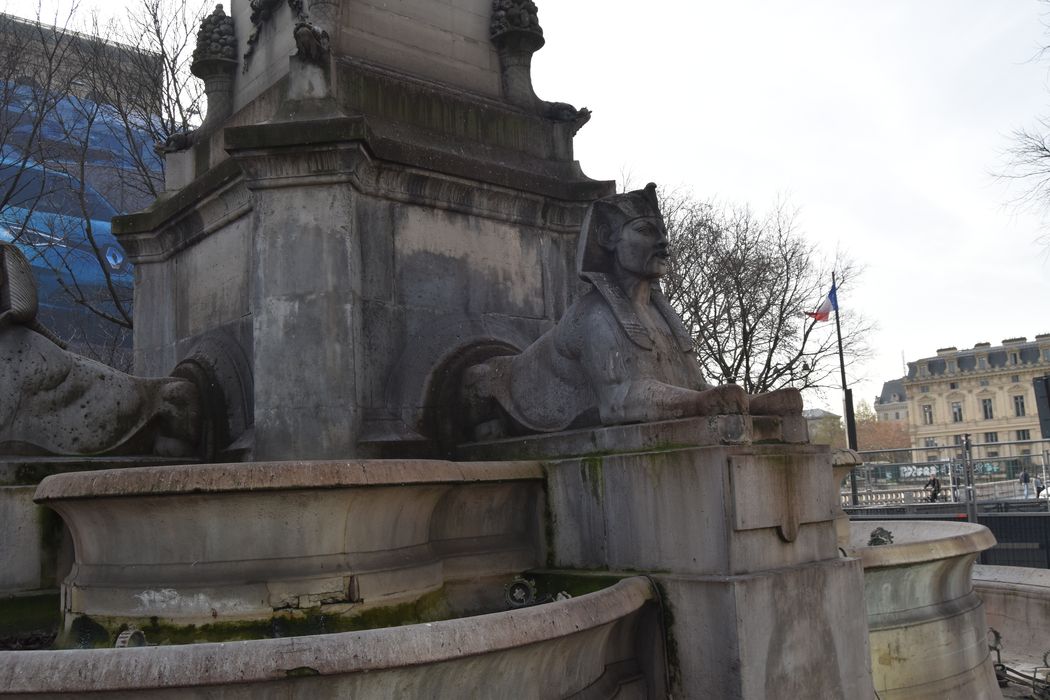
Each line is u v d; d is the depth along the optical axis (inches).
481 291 276.7
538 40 316.8
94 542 172.1
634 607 170.2
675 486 184.4
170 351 300.4
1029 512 594.2
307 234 240.8
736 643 167.8
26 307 223.0
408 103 275.9
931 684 235.5
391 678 122.3
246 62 308.3
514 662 137.4
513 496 213.9
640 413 200.4
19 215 713.0
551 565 213.0
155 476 158.2
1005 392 3705.7
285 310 238.5
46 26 718.5
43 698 111.4
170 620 160.6
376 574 172.1
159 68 746.2
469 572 204.8
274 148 238.4
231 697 115.0
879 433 3870.6
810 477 195.8
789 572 181.3
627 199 223.3
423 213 267.3
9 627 188.9
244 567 163.5
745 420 183.8
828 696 184.1
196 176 308.2
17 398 218.1
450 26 302.2
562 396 226.8
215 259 280.2
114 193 853.2
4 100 647.8
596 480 203.0
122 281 821.9
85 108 743.7
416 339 257.8
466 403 249.9
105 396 231.6
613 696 168.1
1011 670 289.0
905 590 237.5
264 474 158.7
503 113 297.9
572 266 301.0
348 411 235.3
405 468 173.0
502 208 283.9
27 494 200.1
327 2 272.7
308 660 116.3
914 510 664.4
